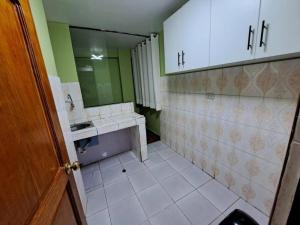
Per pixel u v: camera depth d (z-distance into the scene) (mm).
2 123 401
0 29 455
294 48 750
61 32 1876
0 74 422
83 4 1455
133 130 2486
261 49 889
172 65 1739
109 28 2078
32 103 585
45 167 607
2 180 374
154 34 2324
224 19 1065
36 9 1018
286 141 1095
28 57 611
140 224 1336
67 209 750
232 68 1374
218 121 1628
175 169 2070
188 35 1424
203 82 1726
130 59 3361
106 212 1480
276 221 369
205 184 1742
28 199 463
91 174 2105
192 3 1305
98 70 3137
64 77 2010
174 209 1454
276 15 792
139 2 1470
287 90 1031
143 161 2340
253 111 1271
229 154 1567
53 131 739
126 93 3445
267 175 1258
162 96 2617
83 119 2277
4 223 357
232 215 923
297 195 308
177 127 2385
